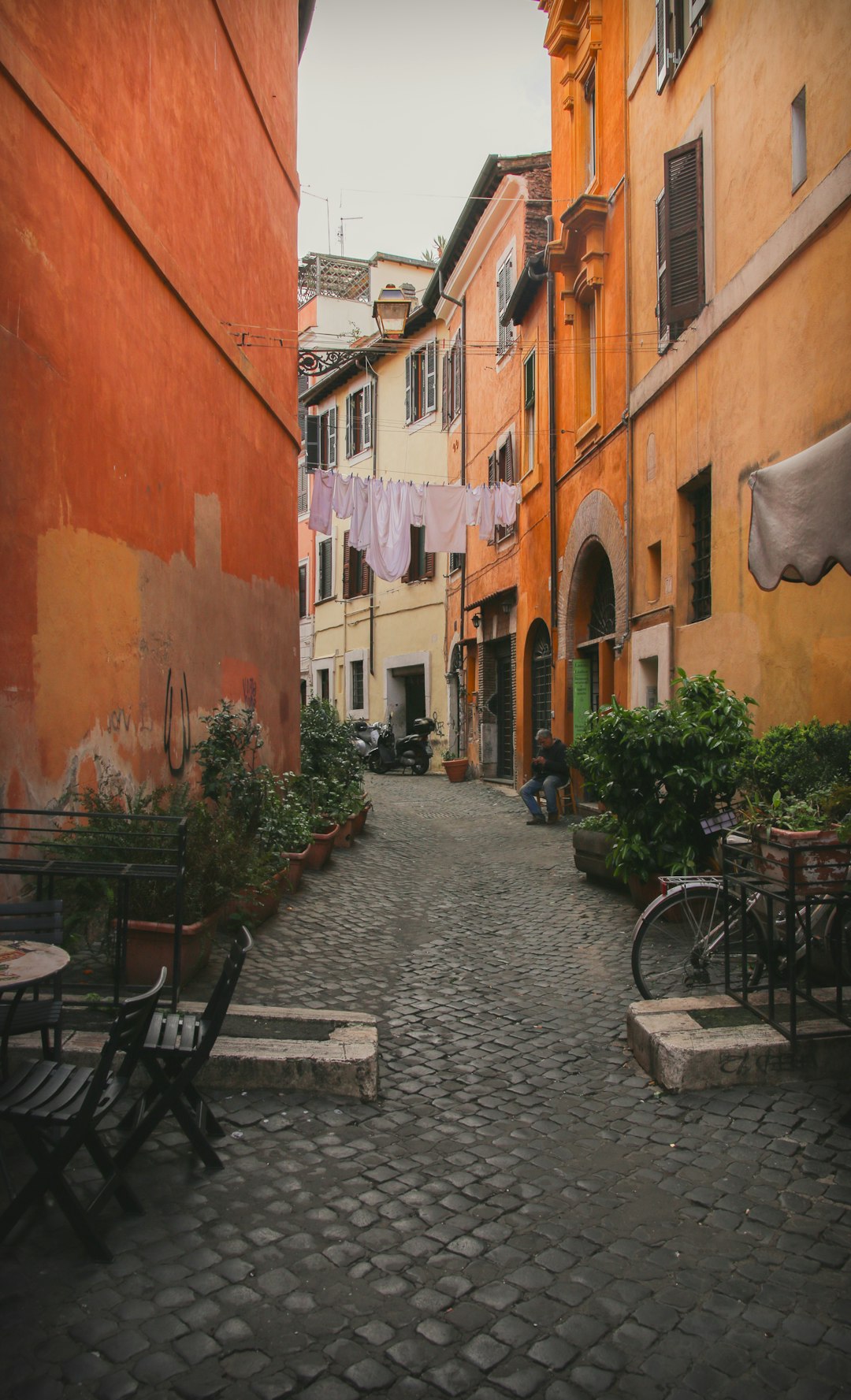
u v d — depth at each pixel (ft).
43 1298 8.75
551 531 49.78
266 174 35.19
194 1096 12.09
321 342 101.91
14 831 15.87
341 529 95.45
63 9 18.25
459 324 73.51
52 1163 9.33
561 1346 8.29
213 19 28.09
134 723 21.36
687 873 22.79
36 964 10.32
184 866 17.24
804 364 23.32
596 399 42.39
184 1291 8.92
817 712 22.58
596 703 47.06
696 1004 15.81
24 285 16.51
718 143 28.89
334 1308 8.76
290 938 22.35
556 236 50.11
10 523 16.01
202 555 26.73
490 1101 13.73
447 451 76.28
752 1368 8.03
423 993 19.07
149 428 22.58
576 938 23.48
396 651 85.20
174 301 24.54
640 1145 12.25
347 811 37.42
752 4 26.23
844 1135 12.30
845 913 14.80
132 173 21.70
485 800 55.11
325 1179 11.26
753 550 19.16
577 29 46.26
